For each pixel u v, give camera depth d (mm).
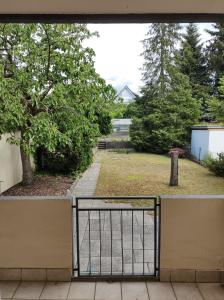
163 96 15617
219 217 2338
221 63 16641
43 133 5227
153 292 2252
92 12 2230
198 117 14000
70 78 5742
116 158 12930
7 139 5605
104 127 8914
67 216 2350
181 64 17000
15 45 5387
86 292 2254
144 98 16938
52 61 5617
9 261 2402
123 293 2238
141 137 15320
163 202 2334
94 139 7699
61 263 2389
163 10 2193
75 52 5738
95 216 4469
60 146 7363
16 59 5469
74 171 7996
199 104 14008
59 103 5660
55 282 2385
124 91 25500
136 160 12320
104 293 2240
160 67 16969
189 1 2049
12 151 6633
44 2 2059
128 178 8430
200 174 9117
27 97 5680
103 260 2891
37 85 5363
